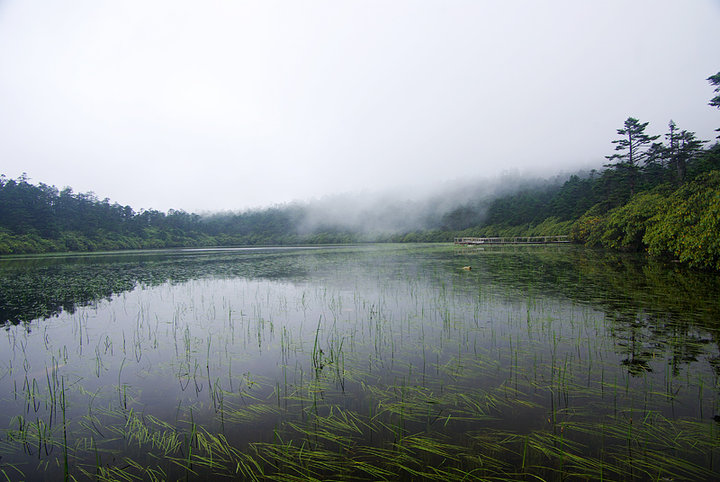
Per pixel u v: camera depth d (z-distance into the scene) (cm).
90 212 7306
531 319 795
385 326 805
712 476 301
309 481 312
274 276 1858
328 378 527
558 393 450
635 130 3759
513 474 309
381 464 329
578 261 1992
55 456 367
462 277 1527
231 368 586
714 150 2591
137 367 607
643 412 400
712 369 504
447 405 432
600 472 308
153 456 360
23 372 602
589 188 5119
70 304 1177
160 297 1294
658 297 962
